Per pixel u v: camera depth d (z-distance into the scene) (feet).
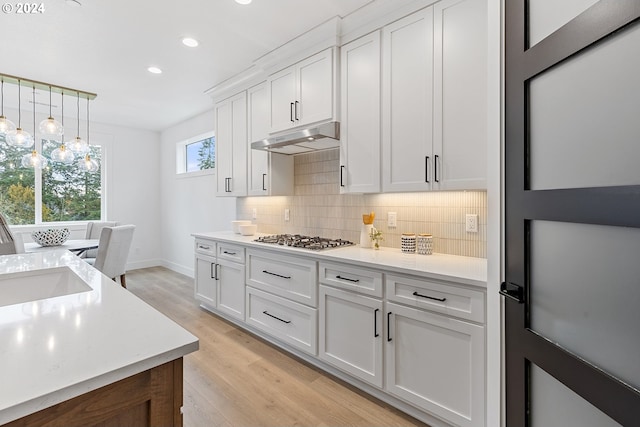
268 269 8.54
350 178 7.53
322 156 9.62
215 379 6.93
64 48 8.58
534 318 3.32
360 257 6.63
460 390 5.05
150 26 7.58
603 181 2.42
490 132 4.06
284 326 8.09
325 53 7.85
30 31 7.72
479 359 4.83
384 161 6.89
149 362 2.20
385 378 5.99
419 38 6.32
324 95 7.92
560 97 2.89
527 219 3.34
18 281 4.53
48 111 14.32
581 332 2.69
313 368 7.43
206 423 5.56
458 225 6.81
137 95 12.35
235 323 10.07
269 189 9.81
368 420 5.69
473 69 5.64
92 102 13.17
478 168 5.60
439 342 5.28
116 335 2.52
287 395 6.39
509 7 3.63
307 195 10.09
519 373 3.55
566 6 2.82
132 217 17.63
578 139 2.67
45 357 2.16
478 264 5.89
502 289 3.80
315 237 9.42
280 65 9.06
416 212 7.47
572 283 2.79
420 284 5.48
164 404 2.33
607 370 2.43
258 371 7.28
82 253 13.04
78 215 16.07
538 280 3.26
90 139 16.19
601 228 2.48
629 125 2.20
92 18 7.22
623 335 2.29
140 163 17.94
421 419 5.65
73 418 1.96
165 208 18.31
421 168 6.31
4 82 10.81
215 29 7.75
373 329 6.17
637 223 2.11
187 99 12.85
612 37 2.33
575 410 2.82
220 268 10.33
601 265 2.48
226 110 11.39
